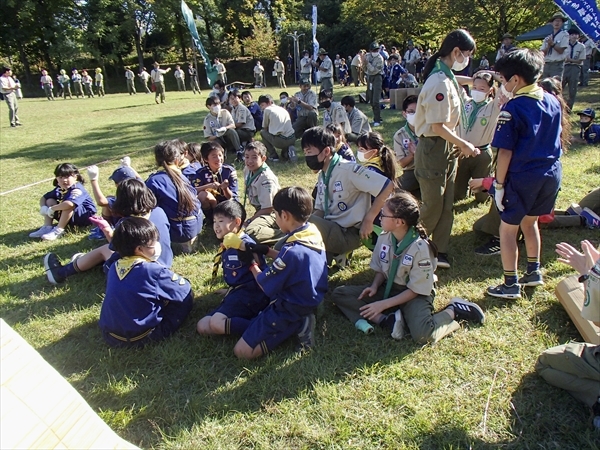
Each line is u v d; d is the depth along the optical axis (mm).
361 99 14484
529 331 2895
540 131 2846
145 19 37344
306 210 2803
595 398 2217
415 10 25391
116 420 2381
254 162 4348
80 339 3150
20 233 5336
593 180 5473
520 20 21172
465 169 4996
